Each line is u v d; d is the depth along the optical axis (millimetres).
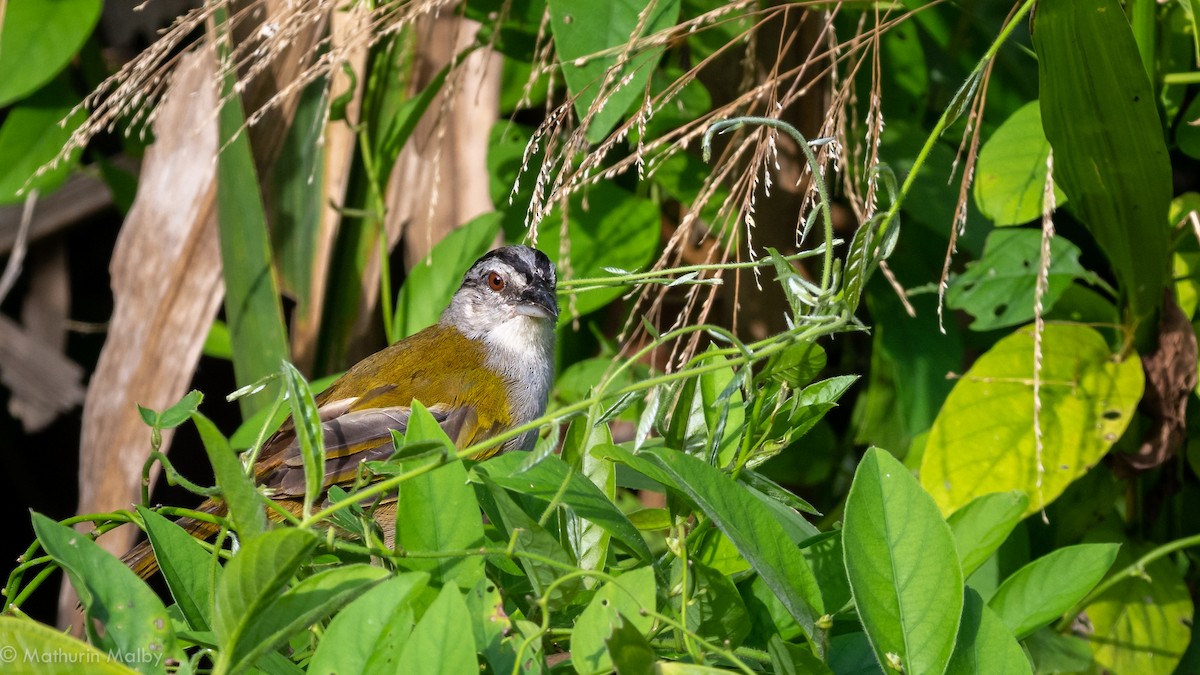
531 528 4207
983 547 5270
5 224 12469
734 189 6832
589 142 6953
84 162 12484
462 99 9523
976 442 7137
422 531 4332
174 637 3945
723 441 5203
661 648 4578
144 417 4637
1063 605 4902
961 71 8977
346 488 7973
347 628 3760
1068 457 7039
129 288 10141
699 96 8227
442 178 9711
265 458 8156
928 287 7660
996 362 7219
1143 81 5969
